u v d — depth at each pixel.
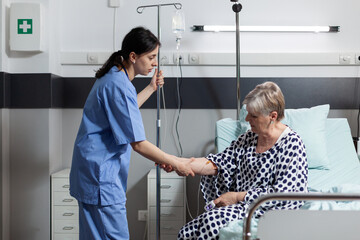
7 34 2.68
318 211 1.28
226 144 2.54
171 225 2.66
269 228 1.15
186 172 1.99
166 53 2.89
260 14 2.91
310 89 2.91
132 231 2.98
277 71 2.92
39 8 2.62
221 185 2.09
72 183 1.88
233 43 2.91
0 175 2.67
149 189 2.65
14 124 2.74
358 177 2.35
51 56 2.74
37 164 2.74
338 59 2.88
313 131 2.46
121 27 2.91
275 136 1.90
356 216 1.24
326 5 2.90
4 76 2.63
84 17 2.91
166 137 2.94
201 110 2.94
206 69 2.91
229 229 1.62
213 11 2.90
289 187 1.78
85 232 1.88
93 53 2.89
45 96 2.70
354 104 2.92
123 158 1.91
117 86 1.78
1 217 2.67
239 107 2.74
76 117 2.95
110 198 1.80
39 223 2.76
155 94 2.90
